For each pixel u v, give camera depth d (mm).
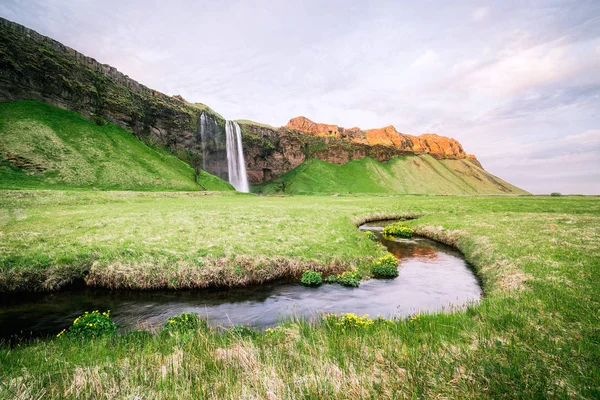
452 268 21484
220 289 16922
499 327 7695
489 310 9414
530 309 9094
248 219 33750
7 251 18016
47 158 78250
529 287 12492
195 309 14227
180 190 95875
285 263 19734
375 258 22781
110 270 16984
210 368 5672
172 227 26891
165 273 17078
